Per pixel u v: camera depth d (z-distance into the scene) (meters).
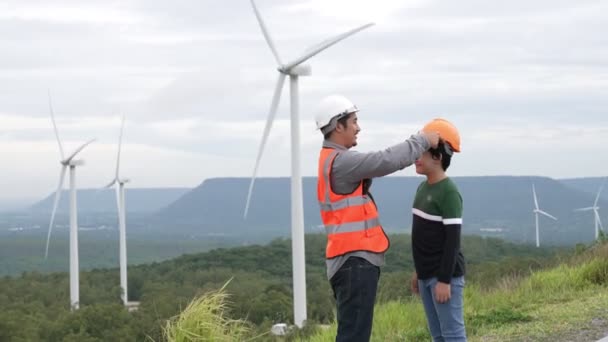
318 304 29.20
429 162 6.66
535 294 12.20
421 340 9.28
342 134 6.39
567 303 10.95
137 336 27.20
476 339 8.96
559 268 15.09
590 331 8.88
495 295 12.44
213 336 7.52
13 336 31.73
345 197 6.23
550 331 9.02
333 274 6.30
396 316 10.67
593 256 17.08
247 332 8.17
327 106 6.38
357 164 6.12
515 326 9.52
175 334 7.54
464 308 11.11
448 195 6.60
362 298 6.19
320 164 6.33
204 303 7.75
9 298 54.22
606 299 10.84
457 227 6.57
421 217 6.76
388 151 6.14
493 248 58.25
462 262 6.77
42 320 34.44
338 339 6.26
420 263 6.80
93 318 30.81
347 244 6.21
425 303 6.95
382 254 6.33
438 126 6.63
